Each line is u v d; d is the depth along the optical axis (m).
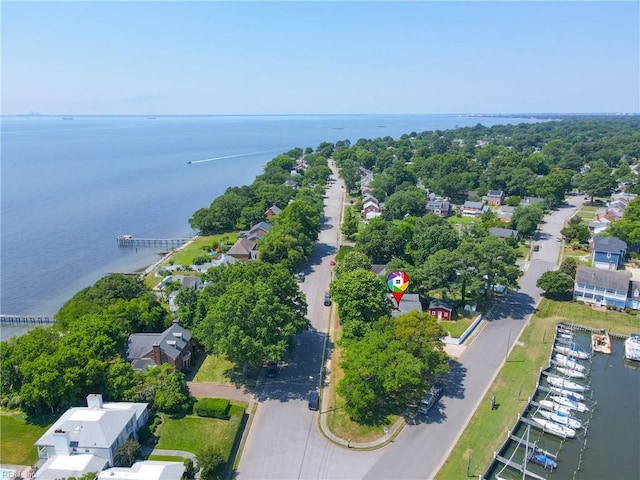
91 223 174.62
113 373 61.59
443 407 62.88
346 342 69.50
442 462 52.94
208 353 75.81
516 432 58.94
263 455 53.81
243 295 67.00
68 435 50.47
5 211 192.00
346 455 53.97
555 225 155.12
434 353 64.25
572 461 54.53
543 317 90.81
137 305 78.06
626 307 94.31
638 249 126.81
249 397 65.06
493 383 68.75
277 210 164.88
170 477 46.88
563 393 66.81
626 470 53.12
